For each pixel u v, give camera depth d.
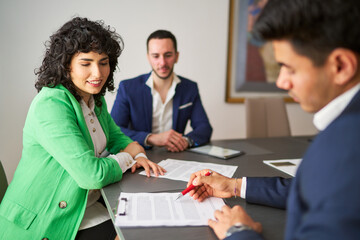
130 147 1.31
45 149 1.03
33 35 2.42
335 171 0.36
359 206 0.34
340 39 0.39
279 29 0.43
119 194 0.91
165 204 0.82
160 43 1.76
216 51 3.03
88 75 1.06
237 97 3.19
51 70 1.06
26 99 2.46
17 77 2.41
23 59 2.41
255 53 3.16
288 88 0.48
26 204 1.00
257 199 0.83
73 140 0.96
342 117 0.39
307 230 0.37
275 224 0.73
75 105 1.04
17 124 2.46
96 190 1.20
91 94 1.22
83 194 1.03
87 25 1.05
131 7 2.68
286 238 0.43
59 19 2.48
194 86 2.01
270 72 3.26
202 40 2.96
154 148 1.57
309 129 3.62
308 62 0.43
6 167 2.47
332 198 0.35
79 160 0.95
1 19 2.30
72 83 1.09
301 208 0.41
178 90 1.93
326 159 0.37
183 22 2.86
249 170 1.18
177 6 2.81
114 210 0.80
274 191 0.82
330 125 0.40
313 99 0.46
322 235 0.35
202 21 2.92
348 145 0.36
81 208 1.03
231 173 1.14
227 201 0.86
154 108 1.90
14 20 2.34
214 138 3.21
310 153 0.41
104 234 1.08
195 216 0.75
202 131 1.75
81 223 1.07
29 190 1.01
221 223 0.66
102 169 0.96
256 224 0.65
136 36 2.74
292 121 3.52
